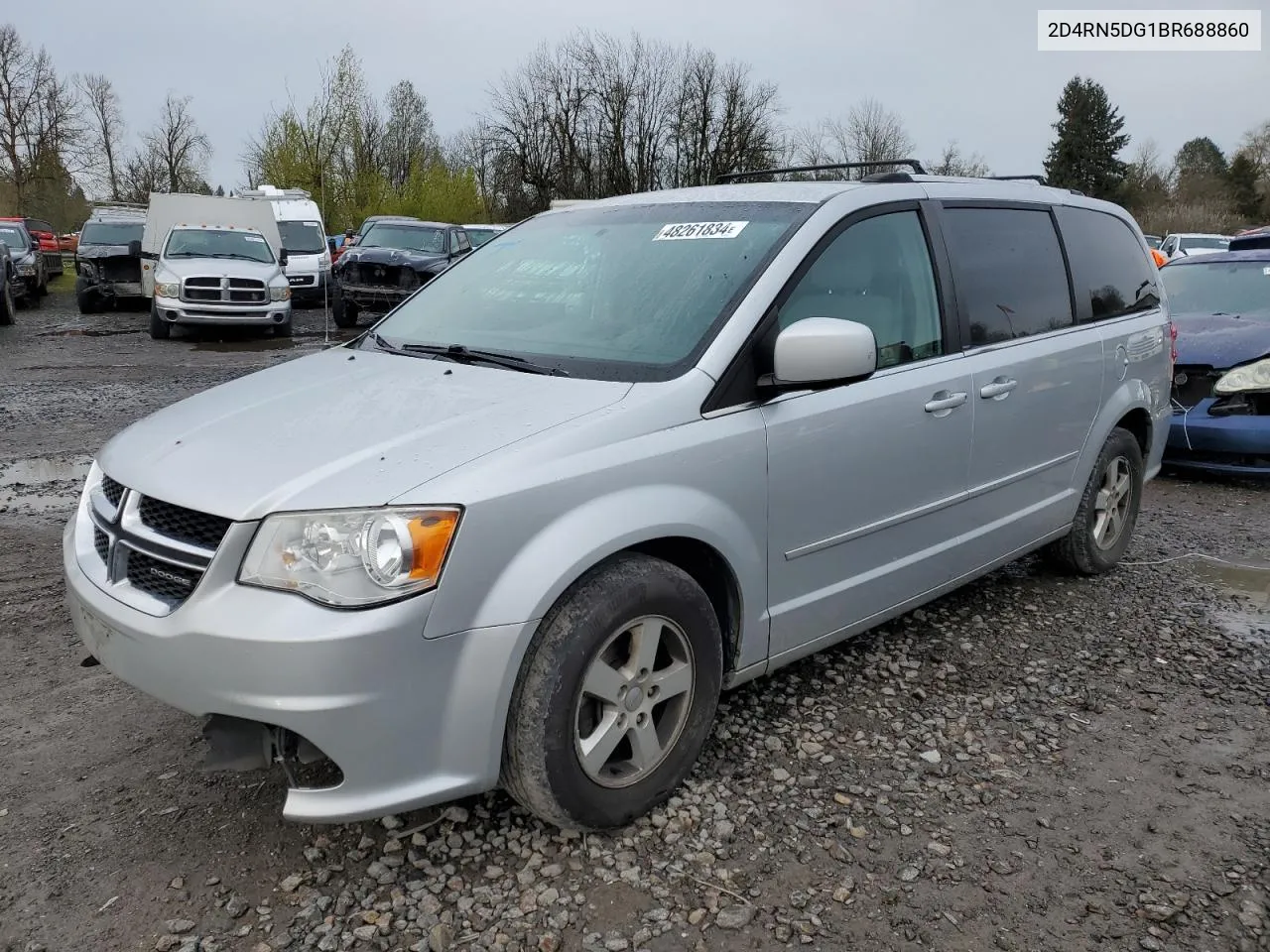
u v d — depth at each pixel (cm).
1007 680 375
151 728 330
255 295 1581
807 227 327
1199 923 242
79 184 5247
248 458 255
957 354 372
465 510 235
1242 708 357
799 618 321
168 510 252
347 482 238
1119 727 341
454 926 239
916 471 353
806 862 264
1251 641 416
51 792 292
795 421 306
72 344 1504
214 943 232
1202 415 667
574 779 258
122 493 268
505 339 335
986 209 404
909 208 367
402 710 232
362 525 229
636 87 4697
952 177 409
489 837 273
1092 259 464
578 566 250
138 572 256
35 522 560
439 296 391
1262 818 287
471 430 260
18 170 4994
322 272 2117
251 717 228
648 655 273
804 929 239
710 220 349
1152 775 310
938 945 234
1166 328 512
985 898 251
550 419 264
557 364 305
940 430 360
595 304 335
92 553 279
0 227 2273
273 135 4066
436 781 241
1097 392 451
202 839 271
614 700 267
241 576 232
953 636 417
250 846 268
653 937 236
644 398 276
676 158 4809
